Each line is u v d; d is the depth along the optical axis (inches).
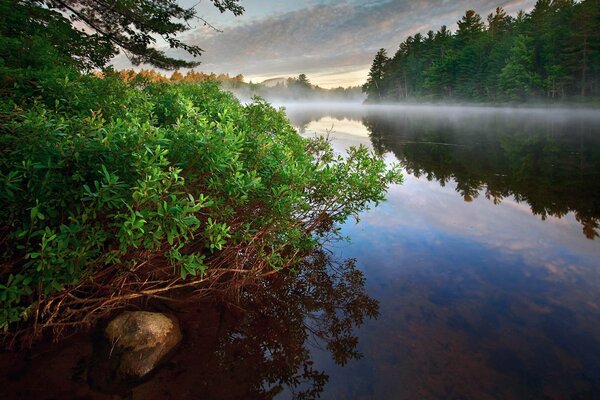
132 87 222.1
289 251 192.2
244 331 126.5
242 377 104.2
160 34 378.0
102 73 234.8
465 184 348.5
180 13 385.1
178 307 138.2
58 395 93.3
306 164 191.9
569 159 455.5
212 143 119.6
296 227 180.4
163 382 101.0
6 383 95.6
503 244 201.2
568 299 142.1
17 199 97.3
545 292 148.2
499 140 695.1
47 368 101.8
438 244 204.5
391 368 107.2
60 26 283.1
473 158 490.9
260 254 147.3
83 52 313.9
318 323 132.0
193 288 151.0
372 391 98.2
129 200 100.2
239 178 123.8
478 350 113.7
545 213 252.4
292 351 116.0
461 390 97.1
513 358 109.3
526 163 441.4
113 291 118.9
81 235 104.9
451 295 148.8
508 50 2284.7
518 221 239.3
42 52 198.1
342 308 141.8
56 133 96.5
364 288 157.4
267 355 114.0
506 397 94.2
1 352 106.7
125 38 380.8
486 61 2459.4
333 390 99.2
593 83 1888.5
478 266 174.7
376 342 120.0
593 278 158.7
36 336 106.5
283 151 169.0
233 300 144.9
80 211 97.7
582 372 102.7
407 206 281.1
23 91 159.8
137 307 128.4
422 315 134.9
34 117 96.9
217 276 138.7
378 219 250.7
